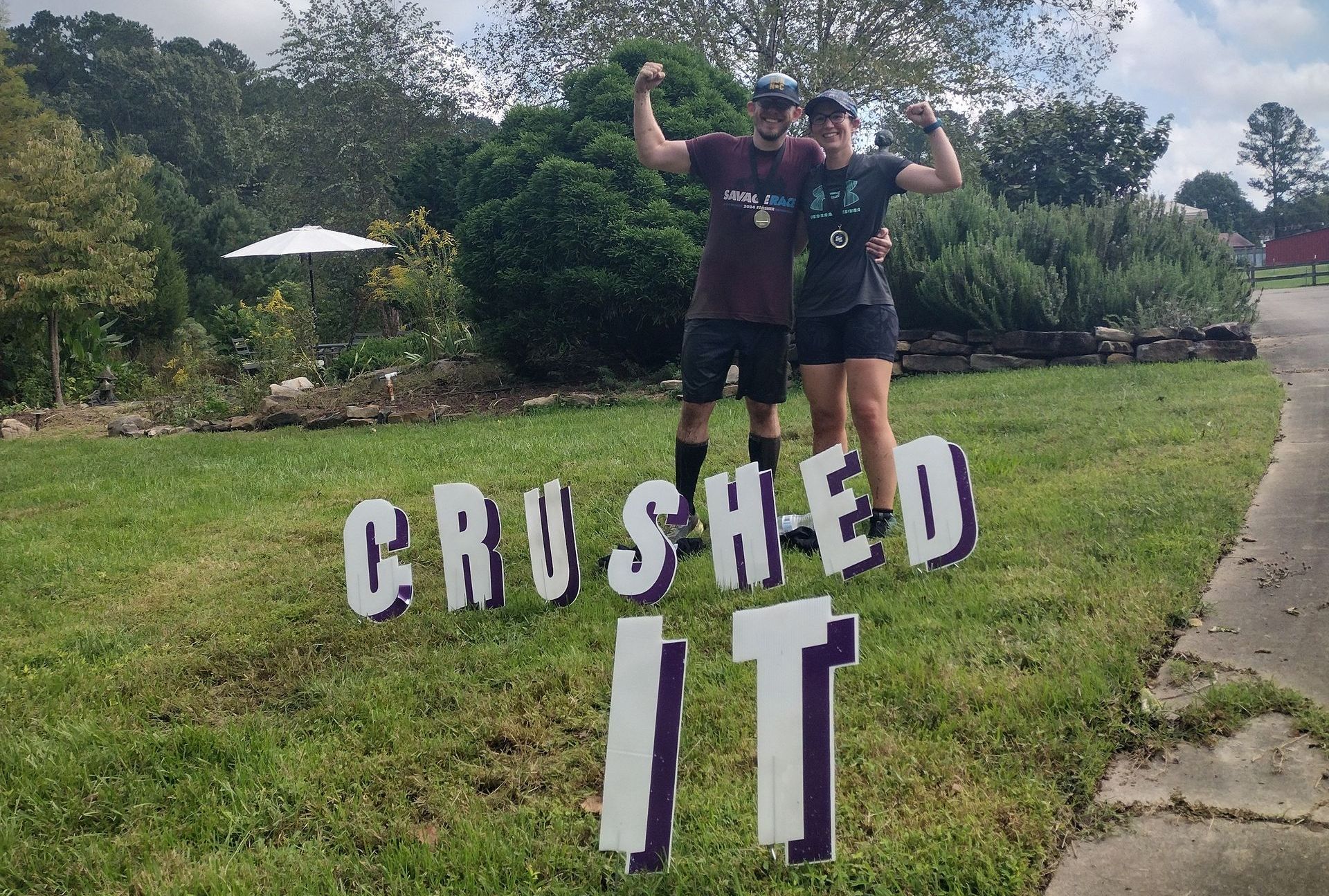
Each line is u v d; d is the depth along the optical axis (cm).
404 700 327
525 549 489
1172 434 557
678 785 258
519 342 1103
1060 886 204
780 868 219
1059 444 578
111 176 1692
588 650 350
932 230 1076
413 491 630
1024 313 996
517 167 1073
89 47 6888
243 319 1728
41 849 256
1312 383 716
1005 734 260
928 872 211
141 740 308
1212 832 214
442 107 3127
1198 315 977
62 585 483
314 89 3133
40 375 1752
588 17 2045
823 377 441
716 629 355
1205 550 364
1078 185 1756
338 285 3050
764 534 370
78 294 1659
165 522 598
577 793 264
